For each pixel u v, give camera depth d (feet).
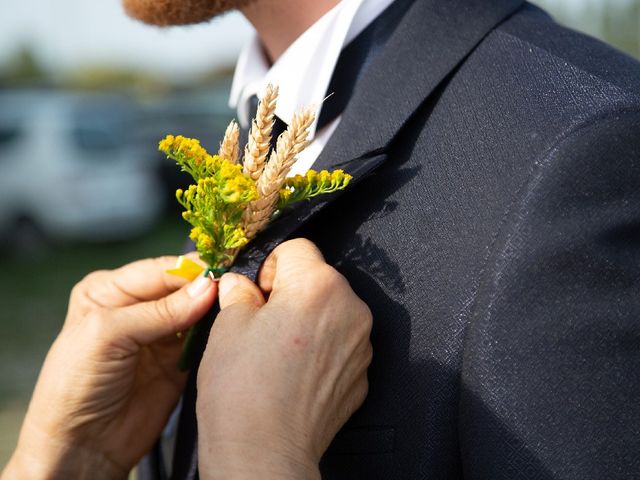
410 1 1.40
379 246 1.24
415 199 1.23
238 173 1.19
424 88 1.27
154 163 12.97
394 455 1.20
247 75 1.67
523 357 1.08
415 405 1.18
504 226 1.12
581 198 1.09
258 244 1.32
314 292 1.20
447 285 1.16
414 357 1.18
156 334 1.48
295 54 1.41
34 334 8.09
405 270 1.21
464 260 1.16
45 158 10.82
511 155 1.16
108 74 30.25
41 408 1.54
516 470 1.08
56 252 11.31
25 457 1.56
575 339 1.07
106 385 1.53
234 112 14.28
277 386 1.15
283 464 1.12
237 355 1.17
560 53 1.24
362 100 1.33
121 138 11.40
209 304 1.39
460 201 1.18
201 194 1.25
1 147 11.01
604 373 1.07
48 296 9.50
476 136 1.21
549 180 1.10
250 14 1.50
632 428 1.07
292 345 1.17
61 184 10.74
